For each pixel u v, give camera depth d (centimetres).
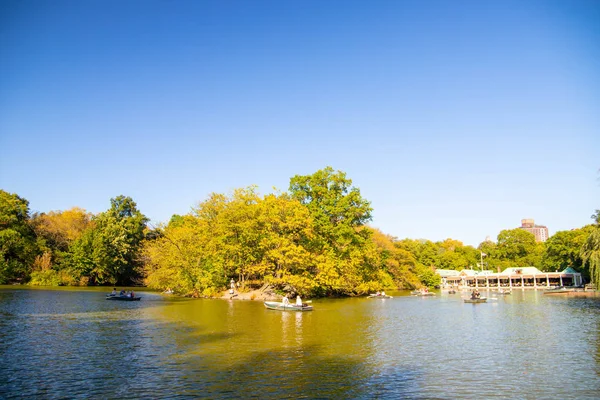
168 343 2984
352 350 2828
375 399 1833
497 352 2812
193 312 4928
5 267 9081
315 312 5281
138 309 5144
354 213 8819
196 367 2327
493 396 1889
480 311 5666
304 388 1972
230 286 7700
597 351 2861
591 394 1923
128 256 11231
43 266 10000
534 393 1933
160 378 2106
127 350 2738
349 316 4847
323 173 8838
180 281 7531
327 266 7706
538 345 3075
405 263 12556
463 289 13762
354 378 2148
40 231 10850
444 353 2769
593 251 6262
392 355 2692
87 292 7975
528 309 6006
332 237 8619
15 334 3281
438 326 4059
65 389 1923
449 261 19212
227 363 2425
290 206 7869
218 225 7556
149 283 9194
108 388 1941
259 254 7762
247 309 5341
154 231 9844
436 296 9462
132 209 13250
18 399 1789
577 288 12512
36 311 4775
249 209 7519
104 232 10806
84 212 13638
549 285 14762
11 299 6216
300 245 7681
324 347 2919
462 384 2064
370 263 9538
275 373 2225
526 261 18312
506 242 19562
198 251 7556
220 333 3434
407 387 2009
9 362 2397
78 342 2981
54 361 2428
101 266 10544
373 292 9625
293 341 3122
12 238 9181
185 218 8594
